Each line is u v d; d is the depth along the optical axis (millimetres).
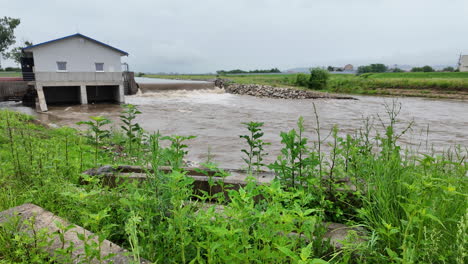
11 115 11000
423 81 46031
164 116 22438
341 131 17359
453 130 18016
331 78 59438
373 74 83750
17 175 4094
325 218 3146
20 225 2547
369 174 3102
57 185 3324
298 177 3182
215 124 19531
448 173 2822
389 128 4043
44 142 6656
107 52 31297
